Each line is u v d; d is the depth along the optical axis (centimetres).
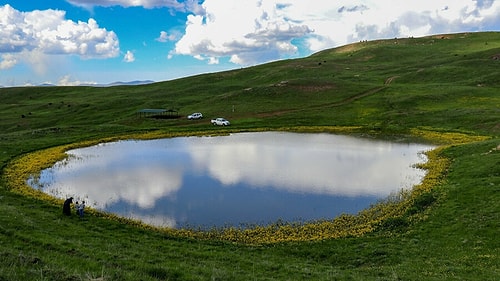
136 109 13250
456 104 10462
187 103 13650
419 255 2734
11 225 2648
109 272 1742
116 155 6781
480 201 3584
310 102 12262
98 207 4066
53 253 2094
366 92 13050
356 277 2227
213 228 3525
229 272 2128
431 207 3722
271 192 4600
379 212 3806
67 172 5531
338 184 4878
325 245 3080
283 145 7638
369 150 7031
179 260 2444
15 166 5603
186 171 5612
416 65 17788
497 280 2122
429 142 7562
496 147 5488
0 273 1483
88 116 12725
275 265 2494
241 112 11456
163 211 3984
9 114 13875
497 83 12650
